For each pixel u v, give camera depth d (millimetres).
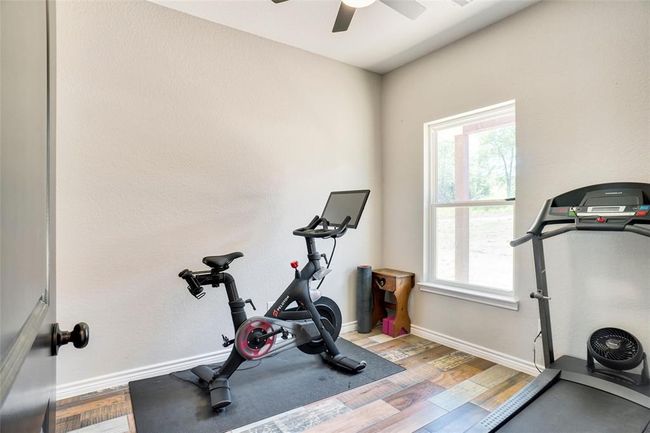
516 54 2766
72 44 2359
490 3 2645
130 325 2576
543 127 2617
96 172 2447
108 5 2477
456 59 3203
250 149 3088
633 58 2197
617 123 2264
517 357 2775
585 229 2066
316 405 2271
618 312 2270
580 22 2418
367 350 3186
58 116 2328
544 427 1753
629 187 2072
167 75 2699
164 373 2693
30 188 548
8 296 409
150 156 2641
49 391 750
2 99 388
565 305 2514
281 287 3264
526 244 2715
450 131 3416
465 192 3297
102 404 2268
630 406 1874
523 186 2736
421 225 3568
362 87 3816
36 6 617
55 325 819
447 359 2979
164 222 2701
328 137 3564
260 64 3127
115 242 2520
